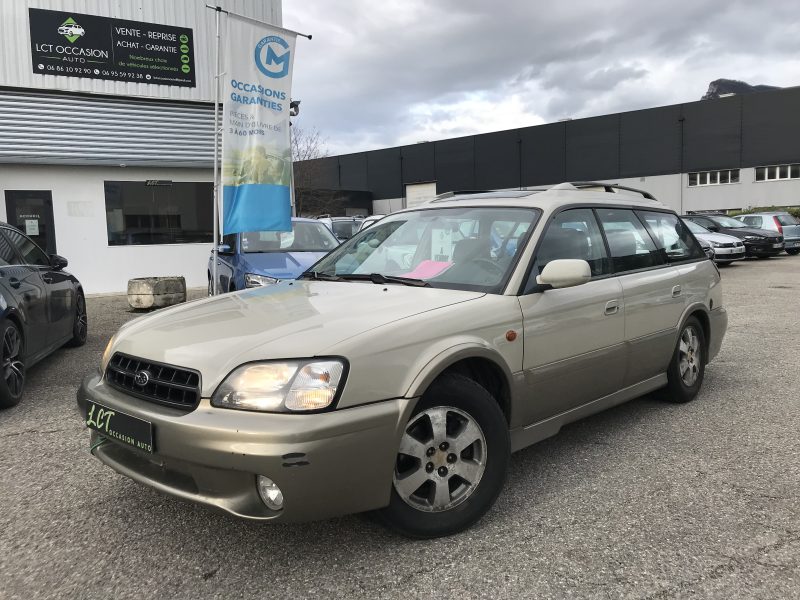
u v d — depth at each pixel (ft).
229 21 21.68
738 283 43.86
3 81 37.63
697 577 7.93
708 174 114.11
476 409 9.16
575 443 12.91
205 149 43.80
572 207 12.35
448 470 8.97
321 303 9.93
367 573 8.11
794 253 74.18
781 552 8.52
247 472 7.43
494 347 9.58
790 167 106.22
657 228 15.11
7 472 11.64
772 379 17.80
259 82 22.56
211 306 10.68
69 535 9.21
